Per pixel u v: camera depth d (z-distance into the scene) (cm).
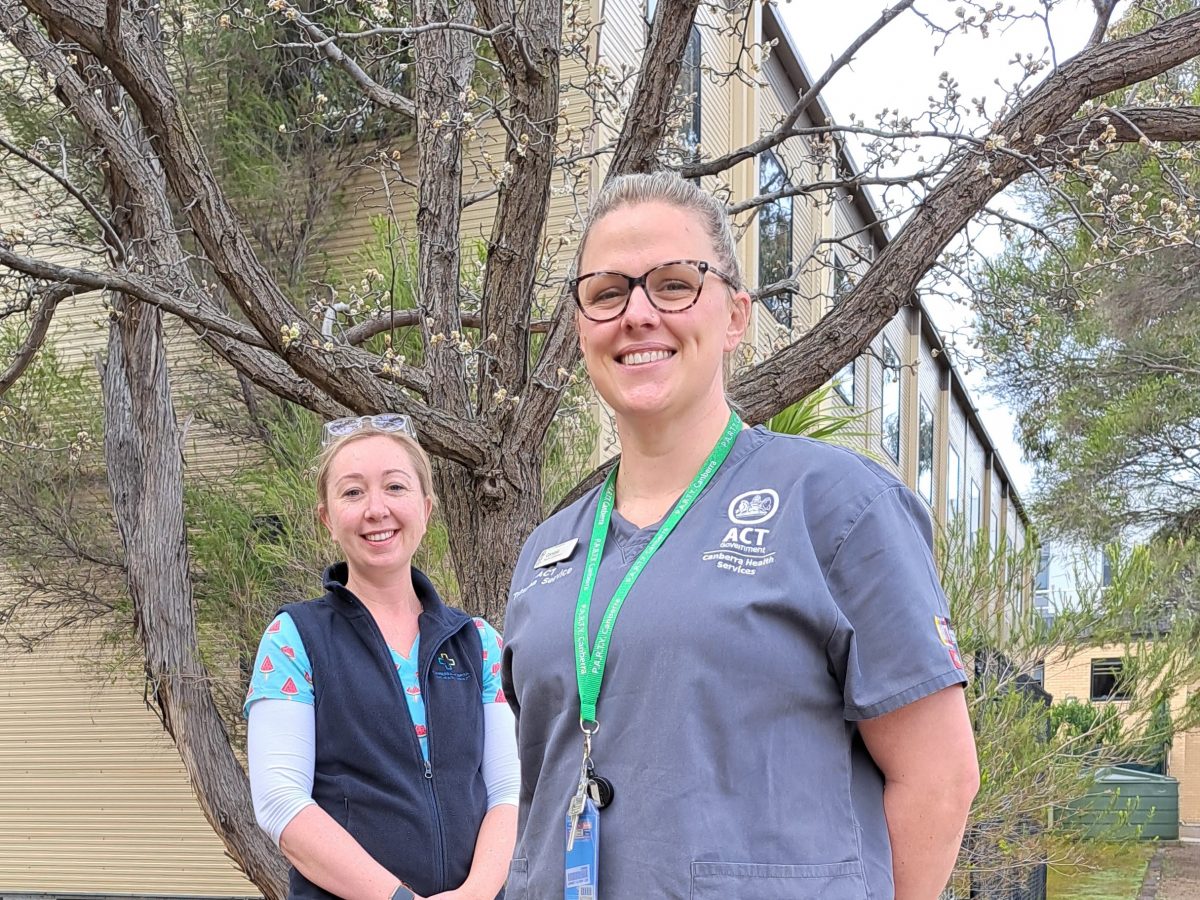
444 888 262
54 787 945
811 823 146
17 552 794
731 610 150
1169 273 1184
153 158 600
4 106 767
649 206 175
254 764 262
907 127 507
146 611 598
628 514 177
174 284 488
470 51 539
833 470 160
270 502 689
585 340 177
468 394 500
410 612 296
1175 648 732
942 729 150
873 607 151
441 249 504
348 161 809
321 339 432
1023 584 740
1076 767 667
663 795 147
